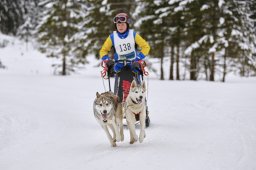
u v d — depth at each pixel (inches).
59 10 1149.1
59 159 191.3
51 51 1209.4
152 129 270.4
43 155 201.5
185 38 958.4
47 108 403.9
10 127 291.4
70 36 1168.2
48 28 1172.5
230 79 1095.6
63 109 396.8
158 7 954.7
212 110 351.3
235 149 196.1
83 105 429.7
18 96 523.5
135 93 212.2
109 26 1023.6
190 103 410.3
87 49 1055.0
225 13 872.3
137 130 270.2
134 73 244.4
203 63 1048.2
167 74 1325.0
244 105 374.9
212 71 932.0
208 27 903.1
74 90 606.9
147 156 189.3
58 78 959.0
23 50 1710.1
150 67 1064.2
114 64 253.1
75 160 187.9
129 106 217.2
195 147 206.4
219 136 232.1
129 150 206.2
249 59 965.8
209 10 879.7
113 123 217.8
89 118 339.9
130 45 249.3
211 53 912.3
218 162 172.6
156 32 963.3
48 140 243.0
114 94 239.6
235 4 886.4
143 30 975.0
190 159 180.4
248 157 178.7
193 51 911.0
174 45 981.2
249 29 965.2
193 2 895.1
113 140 222.2
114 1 1023.0
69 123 311.9
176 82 786.8
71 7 1158.3
